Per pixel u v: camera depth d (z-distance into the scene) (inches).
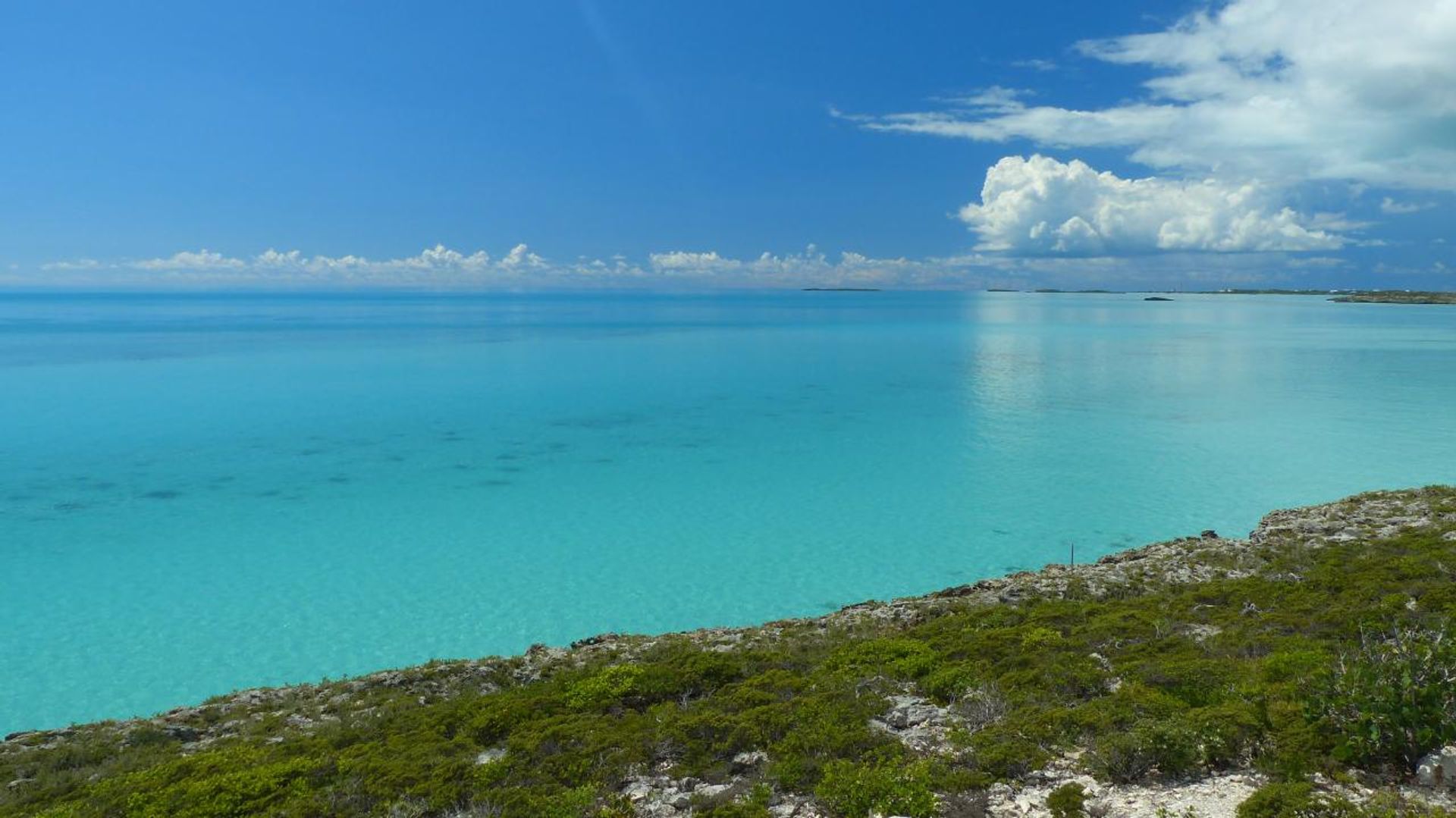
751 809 386.3
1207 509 1428.4
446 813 416.2
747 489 1573.6
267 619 995.9
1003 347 4744.1
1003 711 485.7
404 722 574.2
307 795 450.9
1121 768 383.9
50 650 911.0
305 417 2322.8
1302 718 398.6
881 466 1753.2
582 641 850.1
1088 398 2689.5
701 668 612.1
